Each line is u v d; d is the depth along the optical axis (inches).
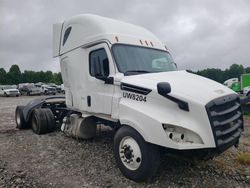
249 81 906.7
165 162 201.2
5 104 863.7
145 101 171.2
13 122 421.4
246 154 223.5
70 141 266.5
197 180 174.2
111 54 203.0
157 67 222.8
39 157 220.2
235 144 182.5
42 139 282.7
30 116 331.6
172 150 170.6
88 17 233.6
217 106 158.1
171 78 183.9
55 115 336.5
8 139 287.3
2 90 1529.3
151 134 157.5
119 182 169.6
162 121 154.2
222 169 193.6
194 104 153.3
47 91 1664.6
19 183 167.8
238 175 184.4
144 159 162.1
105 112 208.1
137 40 227.1
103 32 213.8
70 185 165.5
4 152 235.9
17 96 1529.3
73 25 254.7
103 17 233.5
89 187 162.7
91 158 215.0
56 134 304.3
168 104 160.6
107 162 205.6
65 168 194.1
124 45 213.6
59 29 286.4
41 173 184.7
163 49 245.6
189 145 149.6
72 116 266.4
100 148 241.6
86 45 231.1
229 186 167.2
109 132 301.1
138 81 180.5
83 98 240.5
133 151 168.9
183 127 153.4
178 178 176.1
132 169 170.4
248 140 288.7
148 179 167.0
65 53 270.4
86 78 233.1
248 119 440.8
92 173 184.4
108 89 204.8
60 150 237.9
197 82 179.5
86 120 251.4
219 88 176.7
